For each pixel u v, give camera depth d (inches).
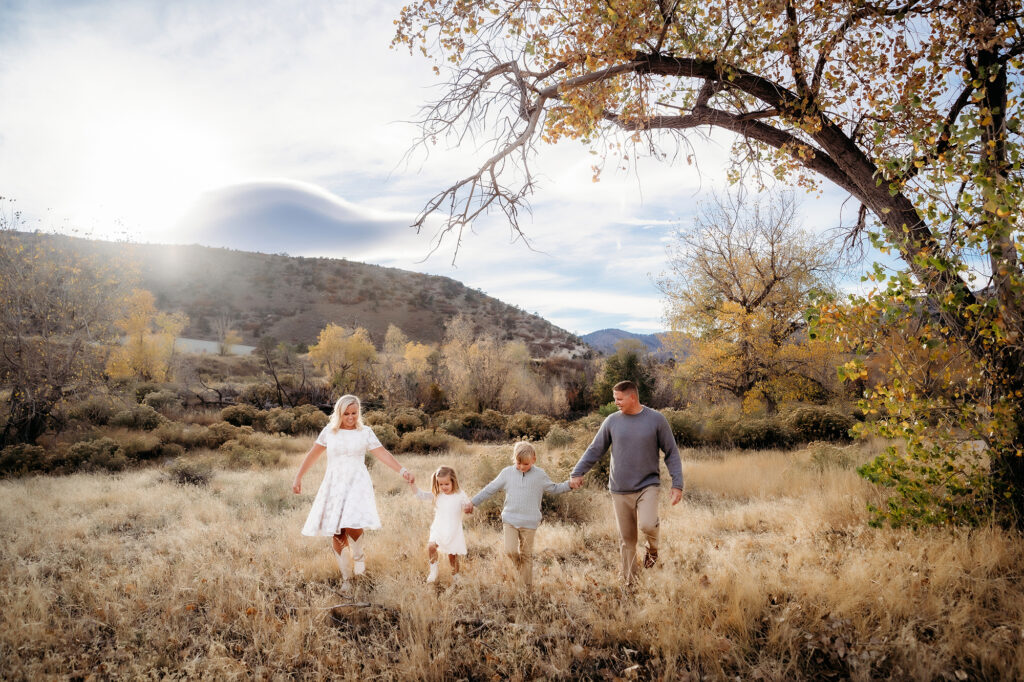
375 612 153.3
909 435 189.0
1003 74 205.3
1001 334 175.2
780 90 239.6
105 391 714.2
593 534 253.3
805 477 346.0
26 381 613.6
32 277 649.6
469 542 240.8
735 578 157.2
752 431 610.5
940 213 178.1
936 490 195.3
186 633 141.6
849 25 235.9
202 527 252.1
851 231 283.7
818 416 637.3
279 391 1170.0
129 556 210.8
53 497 328.5
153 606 156.4
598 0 229.1
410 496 358.3
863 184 225.0
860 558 162.7
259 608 151.5
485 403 1194.0
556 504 301.3
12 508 294.5
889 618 130.6
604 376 1157.7
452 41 249.4
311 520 176.2
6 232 649.0
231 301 4079.7
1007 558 156.6
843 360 793.6
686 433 625.3
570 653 132.0
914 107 210.2
